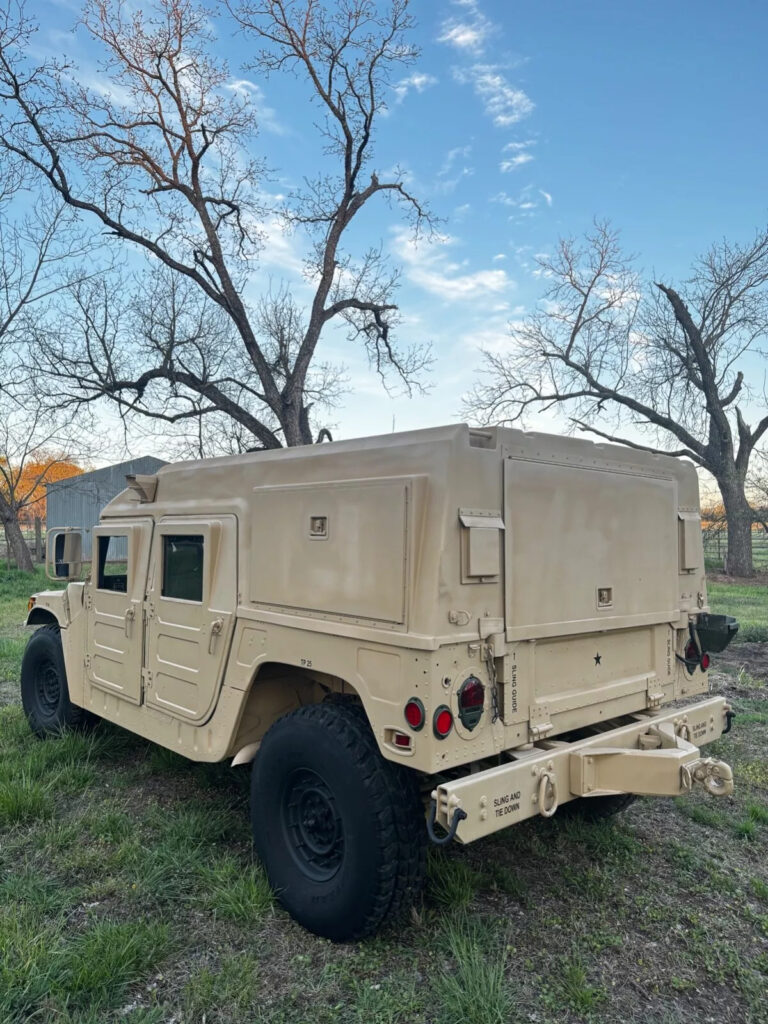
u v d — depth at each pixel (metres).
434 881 3.29
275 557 3.30
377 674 2.78
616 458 3.55
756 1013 2.57
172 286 19.22
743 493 26.67
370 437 3.01
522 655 2.95
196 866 3.43
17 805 3.97
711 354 27.16
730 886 3.44
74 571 5.27
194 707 3.74
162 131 17.19
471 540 2.69
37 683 5.59
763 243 25.58
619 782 2.97
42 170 16.00
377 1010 2.51
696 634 4.00
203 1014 2.49
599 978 2.74
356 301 20.12
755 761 5.22
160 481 4.25
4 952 2.73
